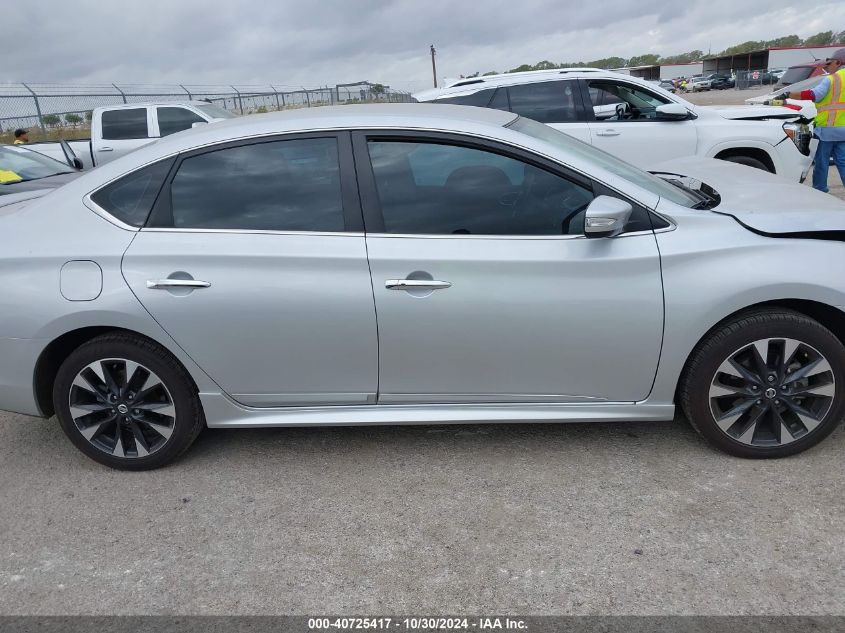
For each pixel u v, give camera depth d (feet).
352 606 7.55
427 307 9.34
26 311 9.79
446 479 9.89
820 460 9.75
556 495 9.33
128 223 9.84
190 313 9.59
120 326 9.74
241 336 9.65
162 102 36.91
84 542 8.95
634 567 7.86
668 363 9.46
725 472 9.61
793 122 22.00
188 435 10.39
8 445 11.77
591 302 9.24
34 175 21.53
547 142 9.82
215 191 9.80
